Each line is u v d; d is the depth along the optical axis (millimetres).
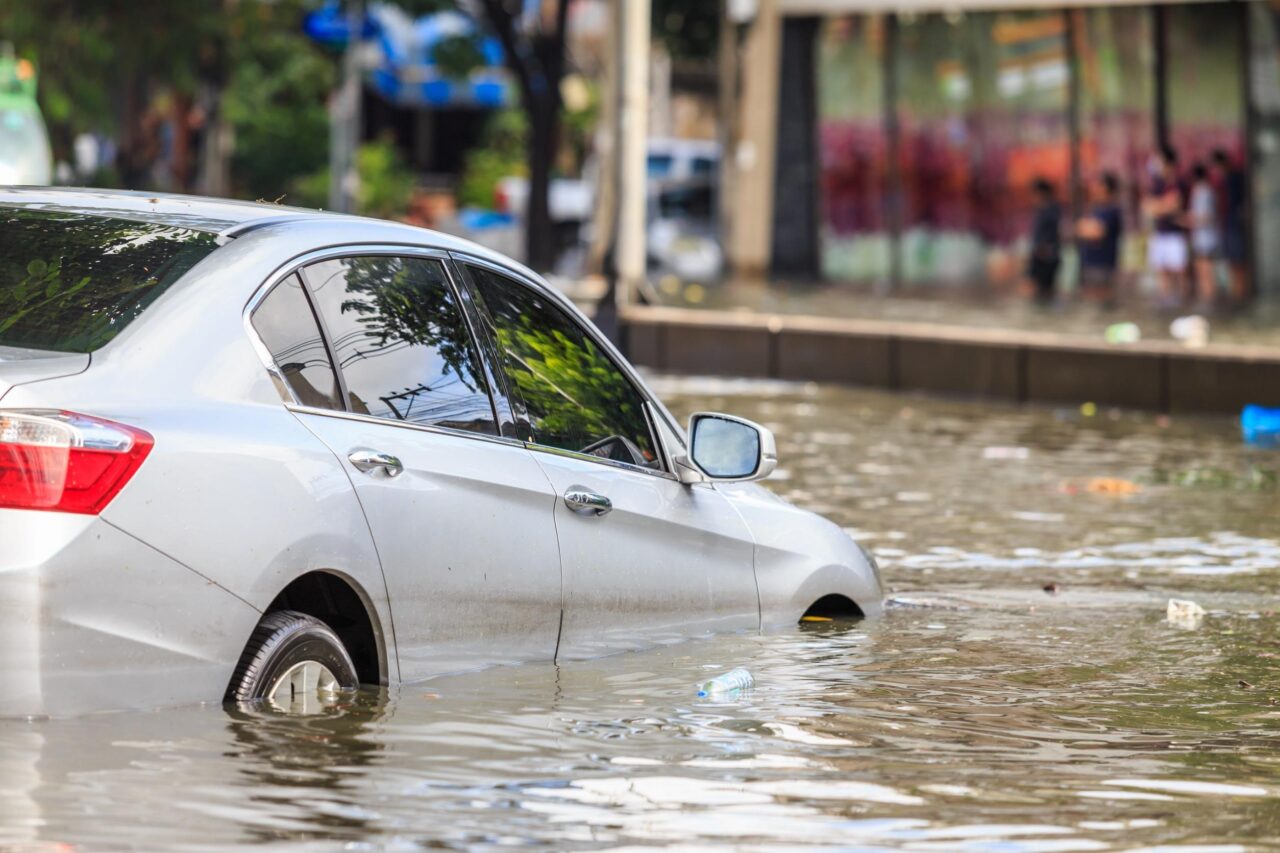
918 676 14664
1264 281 72188
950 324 58281
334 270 12461
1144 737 12977
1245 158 72188
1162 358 42531
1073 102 76188
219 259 11750
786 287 78125
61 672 10250
